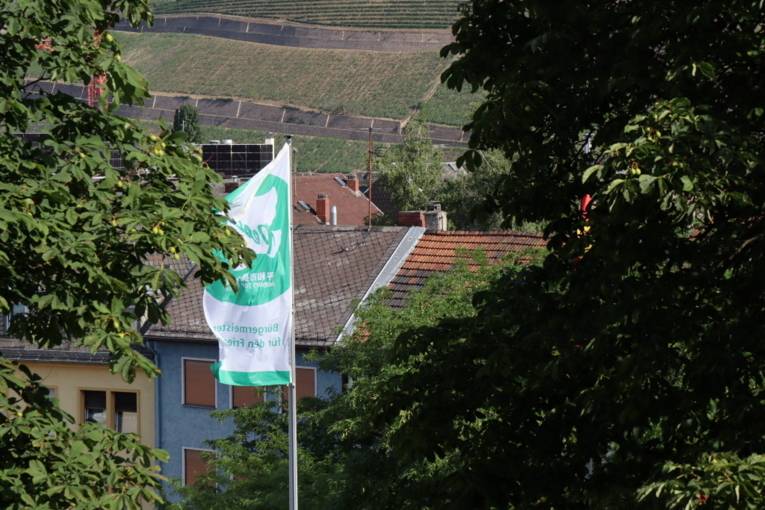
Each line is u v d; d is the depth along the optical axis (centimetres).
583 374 2852
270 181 4922
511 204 2994
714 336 2562
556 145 2873
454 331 3094
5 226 2766
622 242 2559
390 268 7906
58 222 2931
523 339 2822
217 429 7712
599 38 2767
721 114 2511
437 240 8069
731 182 2373
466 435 3056
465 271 5694
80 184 3122
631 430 2711
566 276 2791
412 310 5372
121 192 3189
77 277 3020
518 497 2909
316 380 7419
